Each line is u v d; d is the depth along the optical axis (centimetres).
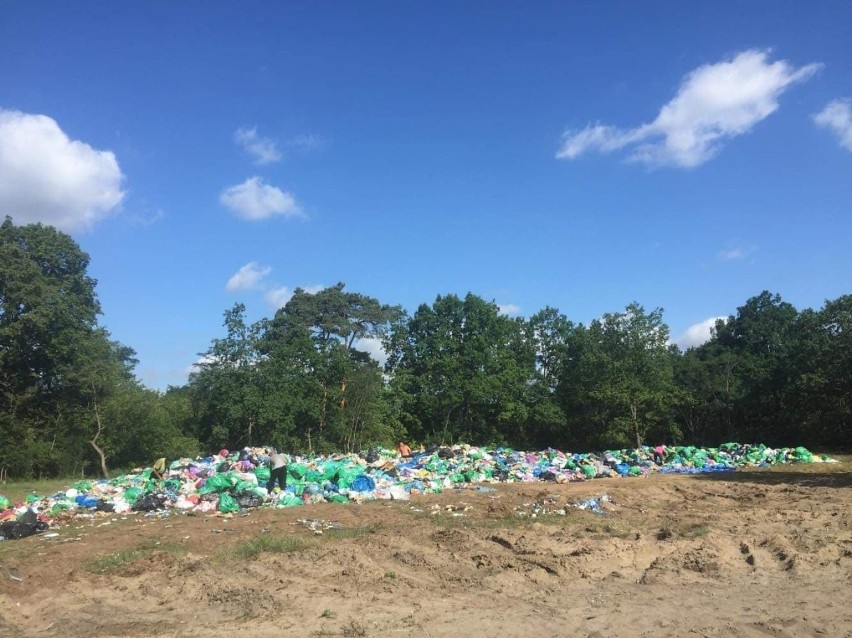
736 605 807
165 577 948
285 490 1805
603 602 820
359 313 5188
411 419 4953
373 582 899
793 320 5669
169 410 4338
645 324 4694
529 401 5116
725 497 1803
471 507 1625
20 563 1048
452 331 5209
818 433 4219
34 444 3603
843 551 1065
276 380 3903
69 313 3803
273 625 731
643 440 4719
